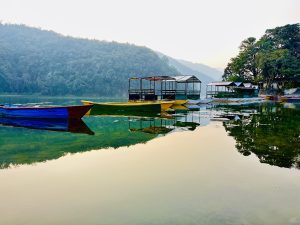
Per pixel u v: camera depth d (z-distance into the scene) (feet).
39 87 310.86
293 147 33.27
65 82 324.19
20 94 300.40
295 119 63.72
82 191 20.03
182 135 43.39
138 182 21.80
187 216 16.15
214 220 15.60
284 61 167.43
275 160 27.68
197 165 26.37
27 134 45.80
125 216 16.25
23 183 21.70
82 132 47.83
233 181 21.91
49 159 28.94
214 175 23.39
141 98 100.89
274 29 205.67
